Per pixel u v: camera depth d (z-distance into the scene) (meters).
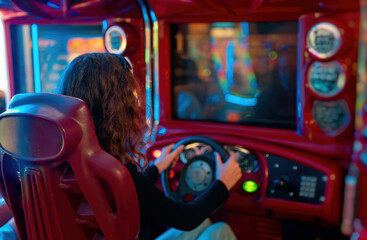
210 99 1.91
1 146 0.88
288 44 1.67
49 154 0.82
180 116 2.00
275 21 1.67
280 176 1.64
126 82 1.01
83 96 0.96
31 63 2.26
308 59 1.58
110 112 0.96
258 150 1.70
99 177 0.84
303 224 1.76
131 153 1.04
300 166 1.61
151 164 1.57
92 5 1.92
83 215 0.91
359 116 1.52
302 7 1.54
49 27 2.19
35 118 0.81
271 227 1.86
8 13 2.14
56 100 0.83
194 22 1.84
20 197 0.99
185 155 1.82
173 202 1.05
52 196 0.87
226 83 1.86
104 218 0.87
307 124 1.62
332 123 1.57
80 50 2.16
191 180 1.68
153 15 1.93
